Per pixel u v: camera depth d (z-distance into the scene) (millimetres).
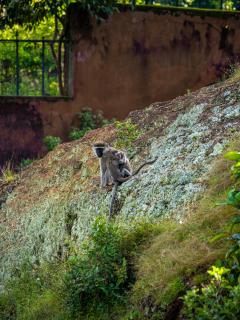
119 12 35812
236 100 22266
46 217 24609
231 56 36406
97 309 17156
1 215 27453
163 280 15789
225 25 36281
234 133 20438
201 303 13852
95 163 24750
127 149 24031
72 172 25641
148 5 35906
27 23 36688
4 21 36188
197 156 20469
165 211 19250
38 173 27703
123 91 36156
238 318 13273
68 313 17844
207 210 17234
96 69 35906
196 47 36344
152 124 24875
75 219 23047
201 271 15289
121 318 16219
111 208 21109
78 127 35656
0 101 35000
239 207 14867
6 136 35125
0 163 35062
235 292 13438
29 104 35188
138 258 17453
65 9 36469
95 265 17594
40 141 35281
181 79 36406
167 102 26094
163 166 21219
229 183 17766
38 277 22500
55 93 41219
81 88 35719
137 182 21312
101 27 35750
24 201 26812
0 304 22406
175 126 23156
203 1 50000
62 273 20172
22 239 25312
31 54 41781
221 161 18922
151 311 15500
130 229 18578
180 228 17125
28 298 21328
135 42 36031
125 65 36094
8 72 39969
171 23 36094
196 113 22875
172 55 36250
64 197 24344
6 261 25375
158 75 36281
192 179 19547
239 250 14523
